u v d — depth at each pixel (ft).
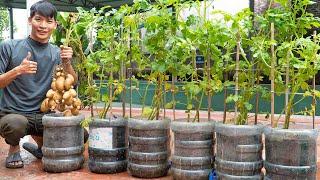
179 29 8.45
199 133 8.41
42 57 10.17
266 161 7.87
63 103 9.61
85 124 9.40
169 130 9.26
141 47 9.25
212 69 8.57
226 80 8.80
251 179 7.94
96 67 9.48
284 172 7.53
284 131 7.50
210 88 8.54
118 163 9.36
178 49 8.36
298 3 8.45
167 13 8.32
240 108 8.41
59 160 9.34
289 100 8.05
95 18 9.53
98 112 10.57
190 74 8.83
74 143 9.51
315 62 7.45
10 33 31.73
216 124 8.28
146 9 8.62
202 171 8.43
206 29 8.15
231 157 8.00
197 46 8.37
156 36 8.49
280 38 8.43
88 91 9.70
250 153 7.95
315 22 8.16
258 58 8.31
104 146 9.28
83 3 30.42
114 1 30.01
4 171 9.58
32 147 10.96
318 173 9.43
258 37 8.28
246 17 8.13
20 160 9.91
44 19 9.94
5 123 9.48
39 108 10.24
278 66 8.30
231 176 7.98
